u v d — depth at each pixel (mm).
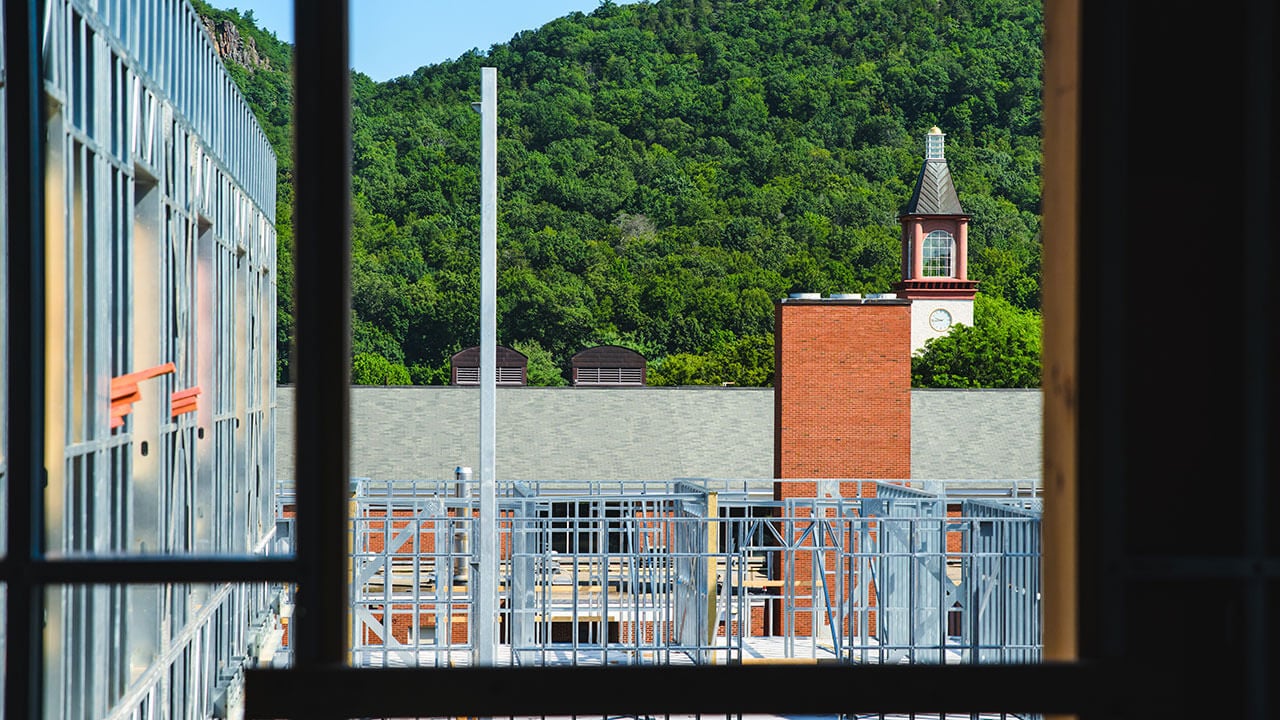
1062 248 9844
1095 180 9438
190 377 36781
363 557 48844
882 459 78062
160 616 30875
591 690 9055
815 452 77875
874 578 53875
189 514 36062
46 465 21750
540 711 9023
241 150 49500
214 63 41812
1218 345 9672
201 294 41094
